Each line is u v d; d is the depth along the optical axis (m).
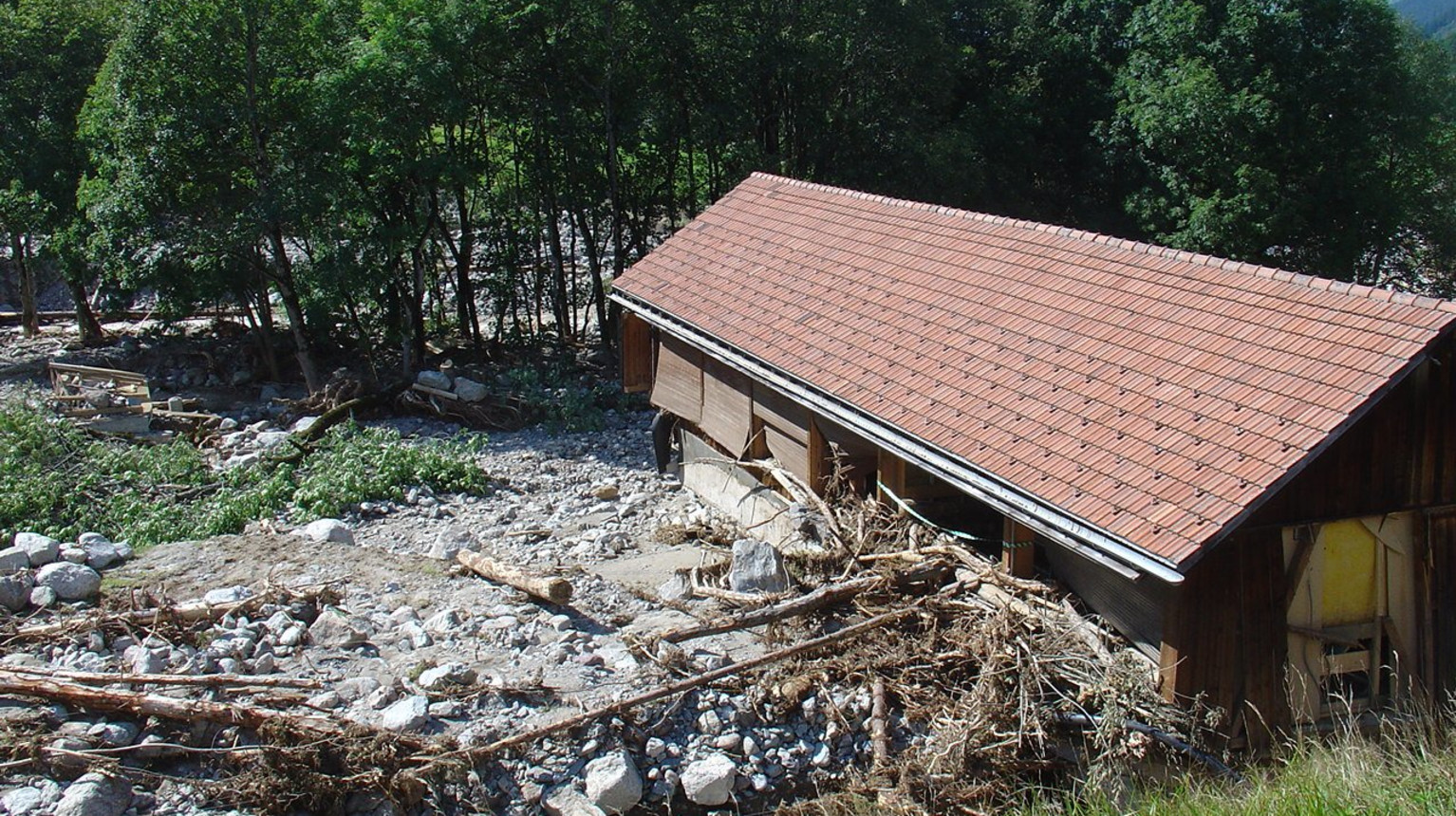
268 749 8.97
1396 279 39.62
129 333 36.78
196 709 9.25
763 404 16.56
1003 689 10.27
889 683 10.62
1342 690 10.58
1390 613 10.50
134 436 23.30
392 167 28.53
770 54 31.83
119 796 8.59
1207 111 34.50
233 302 34.12
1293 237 36.50
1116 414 10.72
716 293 17.88
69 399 23.31
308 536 15.13
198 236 27.53
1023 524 10.59
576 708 10.06
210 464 21.83
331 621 11.34
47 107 32.62
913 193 34.00
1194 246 35.00
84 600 12.11
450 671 10.31
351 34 29.36
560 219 38.22
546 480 21.64
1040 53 40.50
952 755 9.62
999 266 14.35
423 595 12.73
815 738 10.32
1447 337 9.82
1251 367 10.35
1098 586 10.91
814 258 17.33
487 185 32.75
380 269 28.78
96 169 32.38
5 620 11.24
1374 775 7.74
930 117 35.72
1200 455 9.73
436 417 26.81
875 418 12.69
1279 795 7.82
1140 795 9.30
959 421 11.81
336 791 8.88
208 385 31.34
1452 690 10.62
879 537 13.23
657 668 10.84
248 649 10.88
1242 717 10.04
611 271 39.72
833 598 11.92
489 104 31.77
